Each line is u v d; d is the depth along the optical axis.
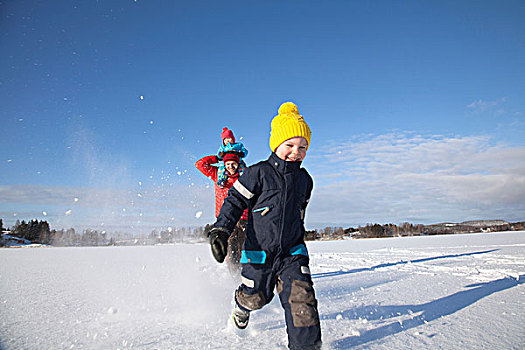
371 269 4.85
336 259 6.60
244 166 3.82
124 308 2.60
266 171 1.86
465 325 1.91
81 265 5.84
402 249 8.77
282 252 1.77
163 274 4.50
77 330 2.03
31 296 3.10
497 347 1.55
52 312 2.49
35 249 11.02
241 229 3.47
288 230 1.79
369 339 1.73
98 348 1.71
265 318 2.26
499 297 2.62
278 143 1.89
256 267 1.78
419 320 2.05
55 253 9.17
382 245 11.09
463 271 4.21
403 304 2.51
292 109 2.21
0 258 7.51
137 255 7.93
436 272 4.23
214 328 2.04
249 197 1.86
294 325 1.49
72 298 3.00
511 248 7.70
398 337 1.75
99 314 2.42
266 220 1.80
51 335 1.93
